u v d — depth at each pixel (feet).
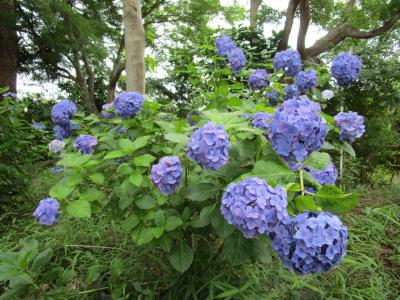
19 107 11.66
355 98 17.48
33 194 11.93
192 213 5.85
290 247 3.64
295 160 4.21
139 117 6.99
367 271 7.26
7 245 8.36
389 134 18.69
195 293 5.81
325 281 6.64
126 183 5.44
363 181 17.19
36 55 38.27
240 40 18.38
